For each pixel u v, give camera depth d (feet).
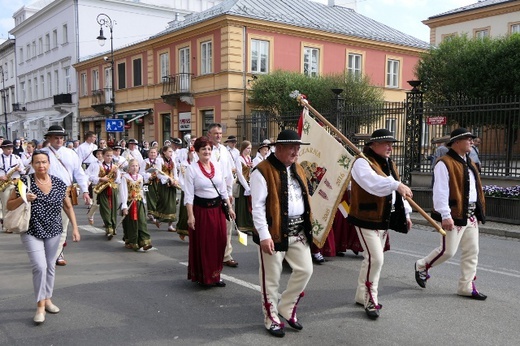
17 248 26.61
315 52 80.48
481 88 61.05
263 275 14.53
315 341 14.08
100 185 29.12
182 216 26.45
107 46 121.49
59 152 22.17
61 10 123.85
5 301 17.69
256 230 13.84
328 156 16.35
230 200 21.91
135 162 25.80
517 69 57.72
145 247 25.75
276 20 75.00
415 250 25.90
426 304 17.12
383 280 20.04
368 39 85.15
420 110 43.75
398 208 16.40
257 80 70.23
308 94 65.05
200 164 19.02
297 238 14.14
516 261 23.72
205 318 15.97
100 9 120.37
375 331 14.76
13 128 169.27
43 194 15.49
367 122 48.93
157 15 128.36
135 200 25.61
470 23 97.19
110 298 18.02
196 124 79.77
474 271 17.74
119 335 14.65
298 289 14.52
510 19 90.89
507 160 37.37
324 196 16.28
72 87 122.11
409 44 91.30
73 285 19.63
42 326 15.34
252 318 15.96
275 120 64.75
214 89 74.54
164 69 87.71
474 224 17.48
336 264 22.76
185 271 21.85
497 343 13.92
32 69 146.51
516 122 36.99
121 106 100.89
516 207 32.58
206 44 76.64
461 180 17.02
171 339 14.34
